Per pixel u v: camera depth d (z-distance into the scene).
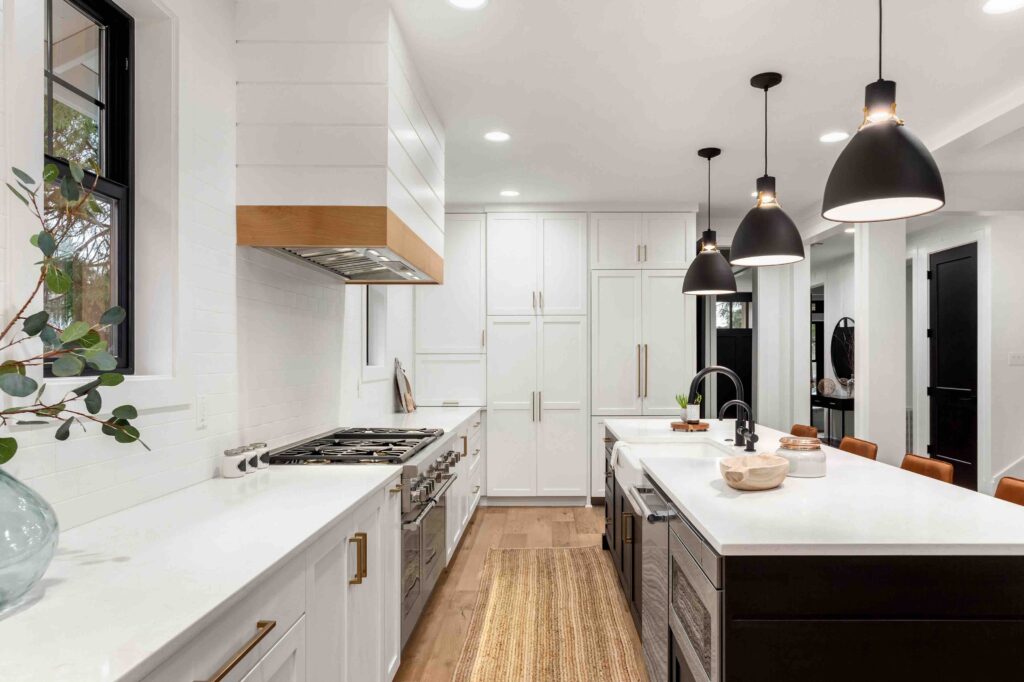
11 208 1.28
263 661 1.22
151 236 1.83
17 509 1.00
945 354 6.14
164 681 0.90
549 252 5.30
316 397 3.03
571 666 2.55
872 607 1.39
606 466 4.12
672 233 5.27
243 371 2.29
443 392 5.33
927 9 2.23
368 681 1.95
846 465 2.41
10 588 0.96
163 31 1.84
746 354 7.28
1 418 1.22
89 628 0.92
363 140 2.22
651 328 5.27
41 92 1.34
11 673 0.79
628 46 2.52
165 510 1.65
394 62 2.29
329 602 1.61
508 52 2.57
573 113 3.23
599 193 4.92
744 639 1.39
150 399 1.72
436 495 2.86
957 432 5.95
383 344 4.37
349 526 1.75
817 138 3.61
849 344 7.95
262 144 2.23
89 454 1.52
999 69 2.72
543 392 5.30
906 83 2.87
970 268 5.75
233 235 2.20
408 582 2.47
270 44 2.24
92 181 1.66
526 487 5.28
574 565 3.80
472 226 5.36
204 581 1.12
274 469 2.27
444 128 3.44
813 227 5.61
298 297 2.80
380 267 2.86
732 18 2.30
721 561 1.41
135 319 1.83
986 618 1.39
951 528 1.50
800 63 2.67
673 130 3.47
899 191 1.76
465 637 2.82
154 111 1.83
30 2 1.31
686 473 2.20
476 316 5.34
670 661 1.95
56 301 1.52
